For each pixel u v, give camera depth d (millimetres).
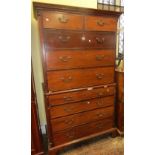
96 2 1842
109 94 1622
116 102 1774
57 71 1302
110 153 1553
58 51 1266
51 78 1294
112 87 1618
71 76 1368
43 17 1158
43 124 1923
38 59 1730
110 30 1451
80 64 1384
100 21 1375
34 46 1676
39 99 1833
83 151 1583
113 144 1685
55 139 1439
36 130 1392
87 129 1583
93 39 1390
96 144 1688
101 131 1690
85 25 1317
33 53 1690
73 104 1436
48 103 1324
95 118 1603
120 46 2000
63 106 1394
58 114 1389
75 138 1537
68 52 1306
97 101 1565
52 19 1185
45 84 1293
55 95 1331
